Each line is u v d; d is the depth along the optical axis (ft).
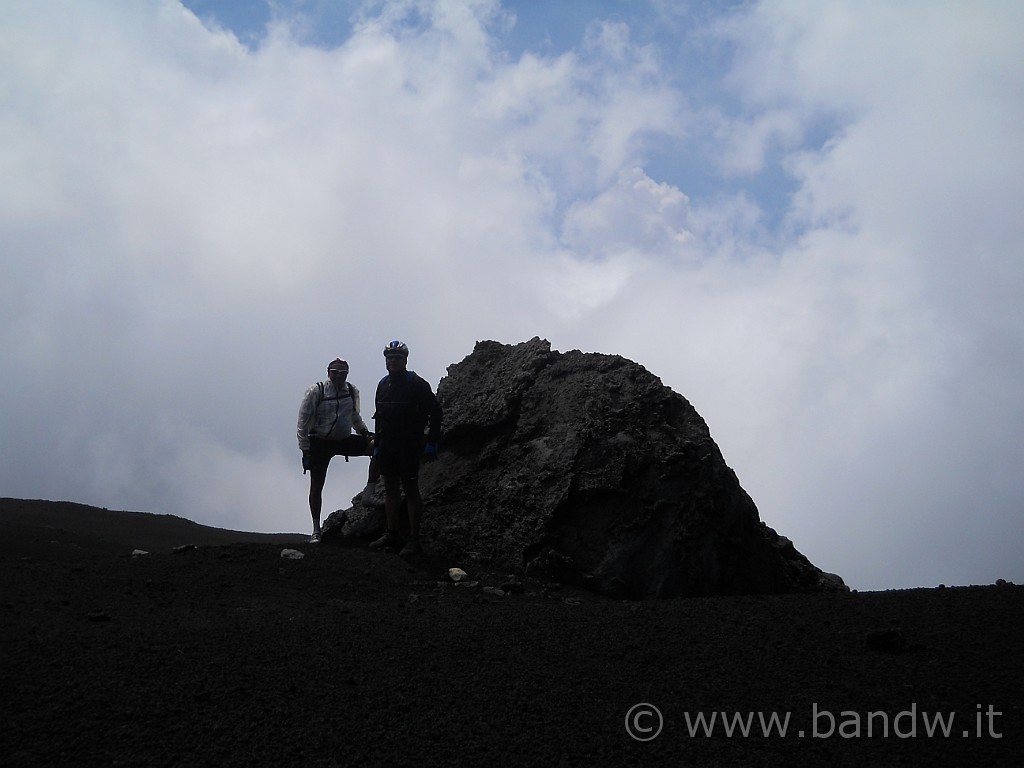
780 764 17.06
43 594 27.43
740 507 36.47
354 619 25.71
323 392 39.22
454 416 41.09
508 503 36.91
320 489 39.47
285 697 19.25
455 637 23.70
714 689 20.40
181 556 33.42
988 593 28.19
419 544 36.55
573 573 34.96
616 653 22.71
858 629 24.67
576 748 17.53
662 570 34.55
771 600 29.01
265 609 27.53
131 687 19.30
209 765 16.31
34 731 17.20
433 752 17.16
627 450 36.60
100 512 63.00
